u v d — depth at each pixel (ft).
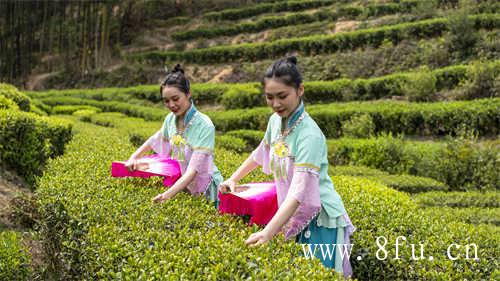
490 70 57.16
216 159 23.97
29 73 108.17
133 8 116.67
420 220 16.78
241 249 11.16
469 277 13.07
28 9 107.76
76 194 15.17
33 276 16.34
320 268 10.37
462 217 25.49
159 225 12.80
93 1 105.40
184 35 108.58
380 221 16.38
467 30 67.92
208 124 15.11
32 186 25.76
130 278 9.93
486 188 34.65
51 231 15.64
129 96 86.28
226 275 9.77
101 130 39.58
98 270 11.46
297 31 94.38
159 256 10.76
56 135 29.30
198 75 94.63
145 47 109.91
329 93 69.26
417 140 51.96
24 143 25.57
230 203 13.38
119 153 23.16
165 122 16.43
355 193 19.62
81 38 111.14
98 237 11.91
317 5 102.83
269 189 13.21
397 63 72.95
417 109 52.65
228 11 110.52
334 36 82.48
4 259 15.55
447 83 61.77
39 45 114.52
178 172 15.65
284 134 12.26
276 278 9.74
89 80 103.35
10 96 34.91
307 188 11.51
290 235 12.30
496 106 49.37
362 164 40.50
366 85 66.23
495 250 14.67
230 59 95.40
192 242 11.57
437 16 78.43
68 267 13.93
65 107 71.26
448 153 36.76
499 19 69.00
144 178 17.65
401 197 21.03
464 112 50.37
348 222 12.64
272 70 11.46
